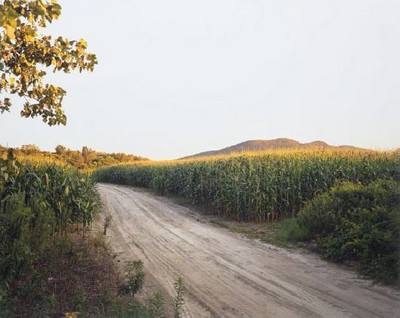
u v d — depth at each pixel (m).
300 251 10.30
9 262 6.12
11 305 5.61
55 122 7.19
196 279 7.73
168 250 10.41
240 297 6.67
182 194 27.30
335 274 8.11
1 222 6.81
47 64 6.70
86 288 6.69
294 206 16.33
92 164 71.50
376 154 17.17
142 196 28.89
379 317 5.72
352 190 11.31
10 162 6.55
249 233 13.30
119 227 14.12
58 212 11.43
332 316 5.78
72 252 7.92
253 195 16.22
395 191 10.35
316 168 16.73
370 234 8.63
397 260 7.82
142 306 5.84
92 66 6.99
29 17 5.52
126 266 8.51
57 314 5.59
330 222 10.74
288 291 6.98
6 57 6.33
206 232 13.41
